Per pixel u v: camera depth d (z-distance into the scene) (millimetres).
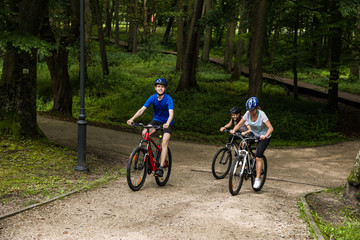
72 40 17406
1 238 3980
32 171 6930
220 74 34312
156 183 6855
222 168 7633
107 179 6797
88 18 26016
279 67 21703
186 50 25156
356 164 6211
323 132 17594
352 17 18578
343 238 4574
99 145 10789
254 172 6637
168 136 6250
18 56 8891
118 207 5227
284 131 16984
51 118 15898
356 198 6176
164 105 6195
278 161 10586
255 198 6070
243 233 4438
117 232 4312
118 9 43219
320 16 19750
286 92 28688
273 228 4645
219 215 5055
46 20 10008
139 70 32750
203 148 12281
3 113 8938
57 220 4605
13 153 7914
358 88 30328
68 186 6199
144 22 34062
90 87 26312
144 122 19469
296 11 19750
